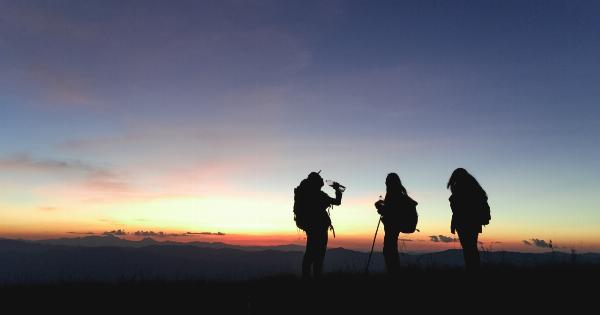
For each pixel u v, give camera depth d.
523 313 6.43
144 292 9.15
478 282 8.30
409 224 9.83
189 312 7.63
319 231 9.76
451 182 9.71
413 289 8.13
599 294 7.26
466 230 9.27
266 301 8.14
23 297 8.69
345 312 7.09
